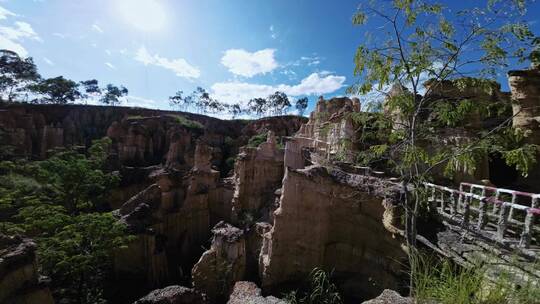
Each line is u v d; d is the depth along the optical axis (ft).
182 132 215.31
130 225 82.23
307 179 55.01
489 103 18.93
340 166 56.54
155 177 115.34
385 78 17.13
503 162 61.52
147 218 88.43
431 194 36.73
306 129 106.11
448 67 17.10
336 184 54.03
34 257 41.63
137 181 128.57
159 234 89.71
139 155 203.92
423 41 17.25
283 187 56.39
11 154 143.54
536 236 25.52
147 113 255.70
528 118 44.78
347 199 52.65
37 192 84.99
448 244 28.50
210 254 64.23
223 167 205.05
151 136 219.00
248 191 98.02
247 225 84.89
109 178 98.22
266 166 100.83
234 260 62.08
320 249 54.19
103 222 66.90
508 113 52.75
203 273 62.80
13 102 220.02
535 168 48.42
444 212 35.12
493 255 19.20
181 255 96.99
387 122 19.79
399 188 44.57
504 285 14.38
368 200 48.78
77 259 60.54
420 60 16.57
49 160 87.51
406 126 19.72
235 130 266.98
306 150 80.33
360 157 26.43
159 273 81.05
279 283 54.03
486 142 17.08
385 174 53.98
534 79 45.21
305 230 54.70
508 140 18.13
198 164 117.80
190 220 105.09
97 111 241.14
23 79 268.62
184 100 373.81
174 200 111.04
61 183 84.43
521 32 14.70
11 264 37.42
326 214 54.85
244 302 33.12
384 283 44.68
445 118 18.15
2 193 73.77
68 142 210.18
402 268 40.73
